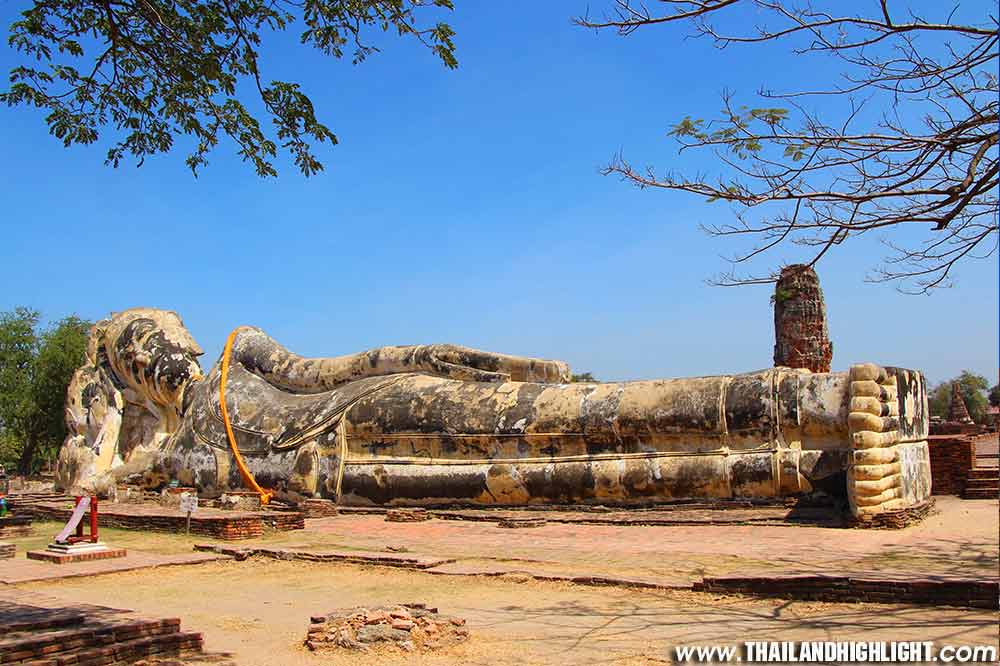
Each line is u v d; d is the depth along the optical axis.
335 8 9.23
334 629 8.45
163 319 25.81
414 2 9.08
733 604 9.89
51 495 24.14
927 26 7.67
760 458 16.77
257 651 8.27
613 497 17.97
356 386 21.70
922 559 11.91
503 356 20.61
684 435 17.58
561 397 18.95
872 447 15.17
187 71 9.75
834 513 15.86
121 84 10.04
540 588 11.37
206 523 16.92
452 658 7.84
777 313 20.80
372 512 19.64
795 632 8.45
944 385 75.50
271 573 13.20
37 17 9.25
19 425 37.34
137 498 22.89
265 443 21.86
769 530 15.02
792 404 16.66
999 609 8.89
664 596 10.53
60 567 13.53
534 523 16.95
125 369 25.20
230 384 23.66
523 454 18.98
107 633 7.62
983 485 20.44
